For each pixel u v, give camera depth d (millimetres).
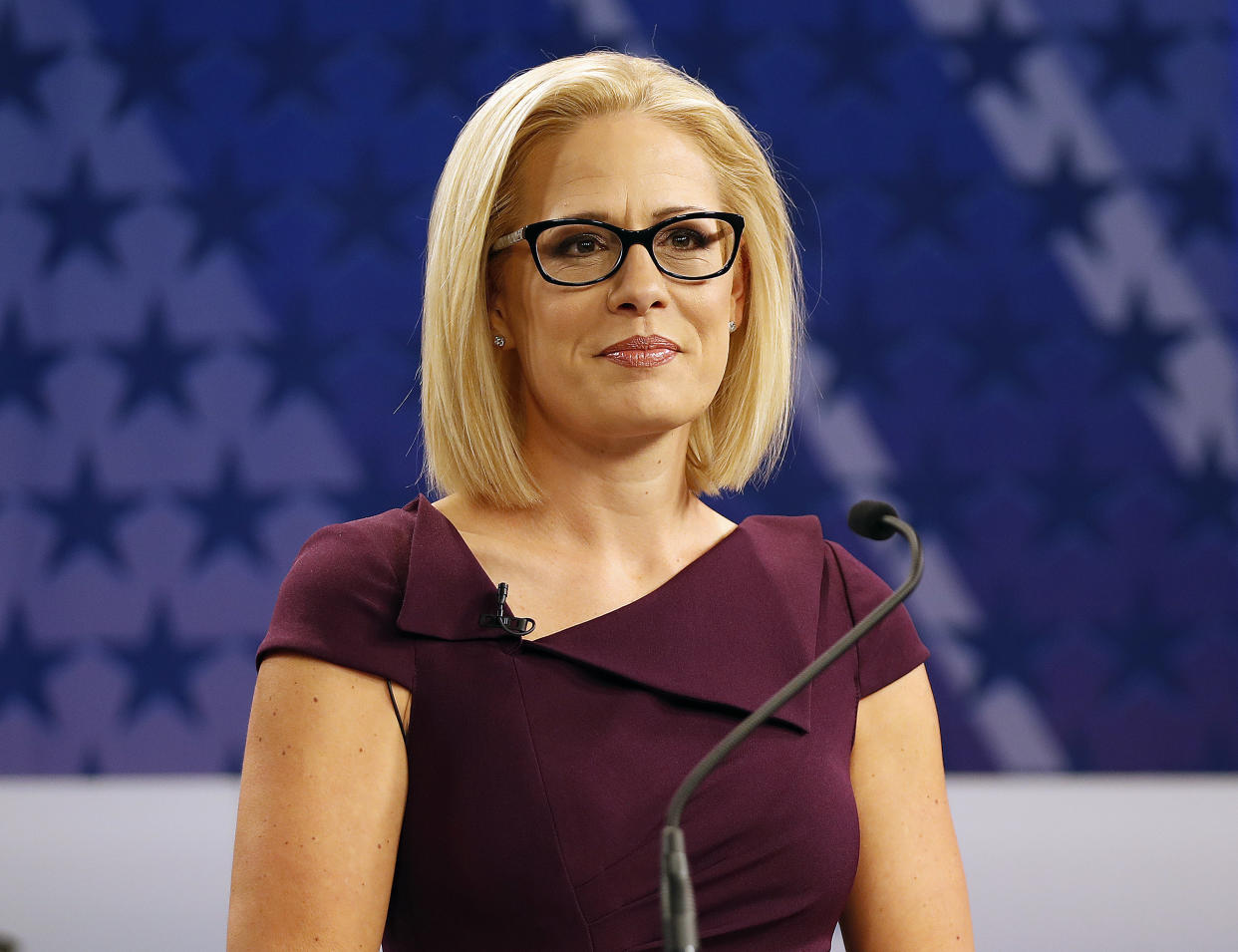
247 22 13797
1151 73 13703
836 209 13695
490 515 4605
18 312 13836
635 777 4141
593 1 13734
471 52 13734
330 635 4113
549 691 4195
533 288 4430
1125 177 13719
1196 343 13672
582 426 4422
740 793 4203
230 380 13828
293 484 13828
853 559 4977
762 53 13719
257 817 4008
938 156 13719
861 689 4668
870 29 13734
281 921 3895
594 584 4488
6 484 13836
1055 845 10961
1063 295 13727
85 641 13820
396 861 4227
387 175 13781
